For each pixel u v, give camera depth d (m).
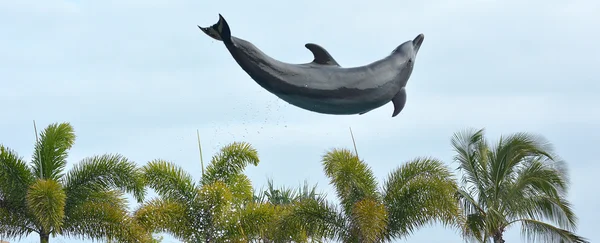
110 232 25.56
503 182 30.89
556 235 30.31
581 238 29.94
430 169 25.27
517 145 30.52
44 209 24.08
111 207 25.92
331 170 25.08
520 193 30.59
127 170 26.36
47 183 24.38
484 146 31.48
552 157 30.47
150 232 26.64
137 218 26.33
